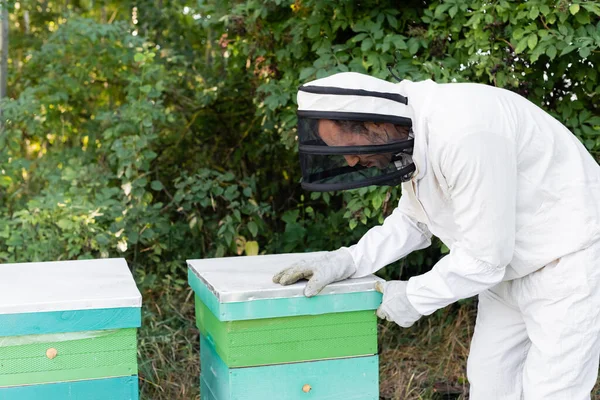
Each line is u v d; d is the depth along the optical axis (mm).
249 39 3617
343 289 1953
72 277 2113
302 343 1955
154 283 3742
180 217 4105
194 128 4371
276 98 3289
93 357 1852
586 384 1882
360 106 1729
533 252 1877
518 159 1824
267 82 3619
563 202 1849
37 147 4922
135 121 3682
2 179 3885
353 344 1996
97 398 1865
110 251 3801
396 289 1939
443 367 3244
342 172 1821
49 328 1802
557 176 1860
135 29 4582
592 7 2623
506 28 2881
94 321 1830
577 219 1840
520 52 2760
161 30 4652
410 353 3367
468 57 3055
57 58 4297
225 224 3678
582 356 1851
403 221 2168
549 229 1857
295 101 3336
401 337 3523
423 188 1896
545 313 1896
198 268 2201
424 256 3607
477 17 2836
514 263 1909
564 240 1843
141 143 3639
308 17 3359
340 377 1997
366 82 1780
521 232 1869
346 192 3158
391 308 1931
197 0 4445
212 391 2166
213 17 3969
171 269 3807
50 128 4352
